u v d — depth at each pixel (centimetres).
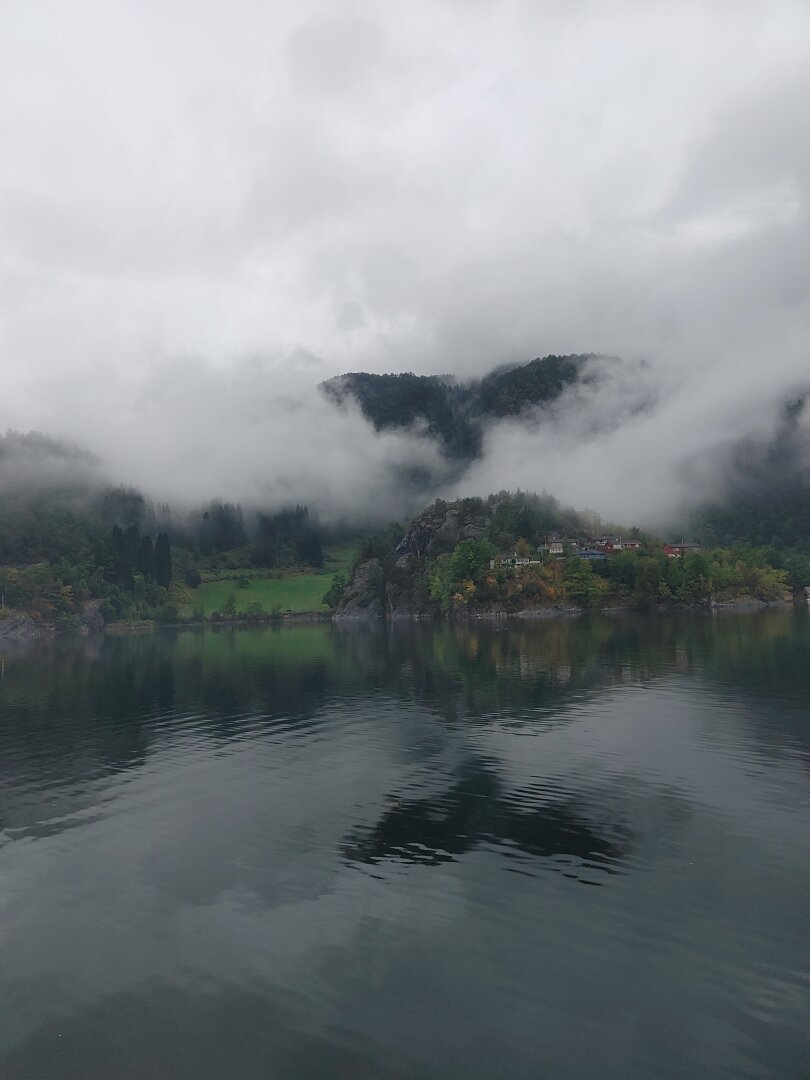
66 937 3000
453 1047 2256
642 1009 2414
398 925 3006
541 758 5522
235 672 12406
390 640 18738
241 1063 2220
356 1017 2420
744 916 2994
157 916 3159
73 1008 2522
